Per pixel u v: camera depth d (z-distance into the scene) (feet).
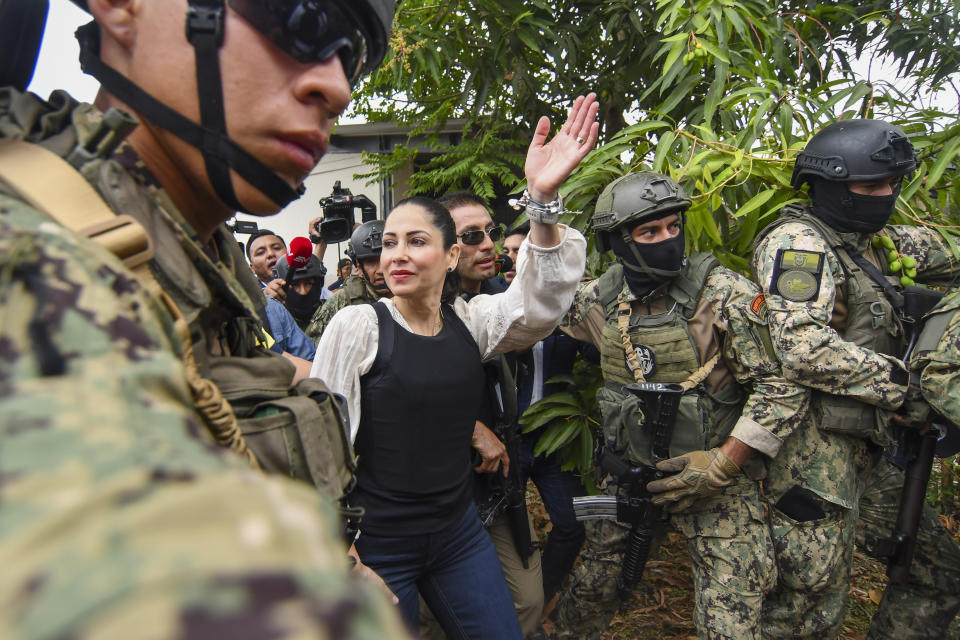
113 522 0.64
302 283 11.32
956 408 5.74
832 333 6.01
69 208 1.41
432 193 17.26
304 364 4.18
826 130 6.73
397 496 5.22
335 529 0.81
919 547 7.02
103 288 1.02
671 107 8.30
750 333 6.30
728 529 6.22
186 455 0.80
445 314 5.99
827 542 6.27
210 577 0.58
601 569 7.23
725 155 7.73
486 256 8.15
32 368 0.89
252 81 1.86
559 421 8.49
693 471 6.14
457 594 5.53
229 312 2.25
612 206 6.60
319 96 1.95
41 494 0.68
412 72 11.46
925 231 7.48
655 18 10.51
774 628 6.57
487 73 11.72
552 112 12.64
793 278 6.18
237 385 2.25
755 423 6.06
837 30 11.35
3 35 1.94
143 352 0.99
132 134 1.96
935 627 7.02
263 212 2.10
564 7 11.82
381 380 5.21
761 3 8.89
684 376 6.52
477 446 6.41
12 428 0.76
